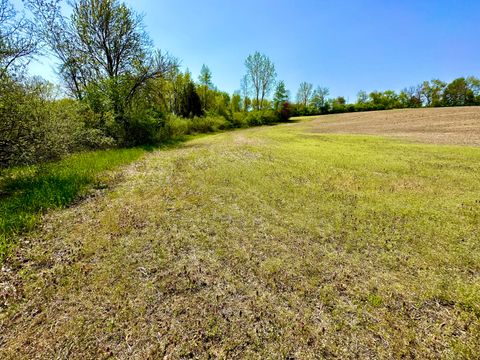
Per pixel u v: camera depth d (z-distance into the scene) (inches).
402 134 762.8
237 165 364.2
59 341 88.3
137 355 83.4
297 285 116.5
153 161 413.1
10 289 113.4
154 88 709.9
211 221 183.5
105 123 540.1
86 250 144.5
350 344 86.7
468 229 164.6
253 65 1808.6
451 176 287.0
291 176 299.4
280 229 170.1
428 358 81.2
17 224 169.3
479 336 88.6
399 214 189.9
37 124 280.1
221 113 1499.8
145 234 164.7
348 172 317.4
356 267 129.0
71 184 257.9
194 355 83.5
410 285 115.3
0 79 236.5
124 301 106.7
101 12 561.6
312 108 2444.6
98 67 592.4
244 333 91.6
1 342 87.7
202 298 108.9
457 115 1111.6
